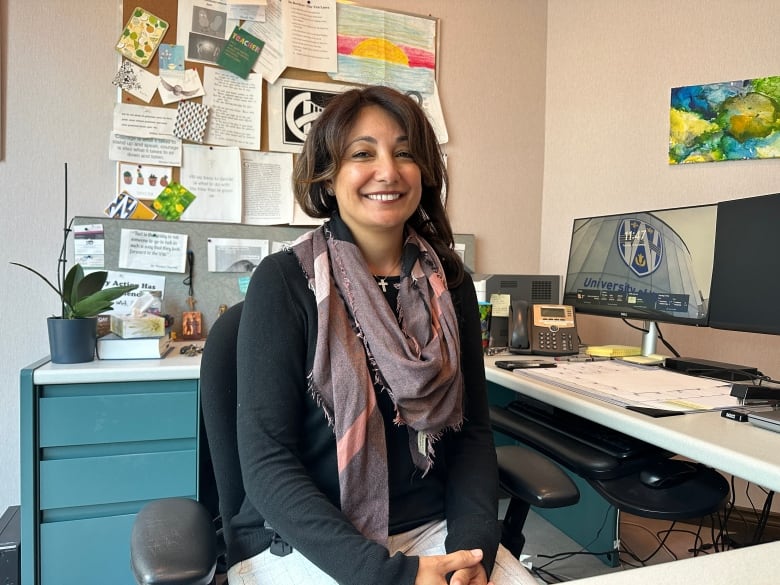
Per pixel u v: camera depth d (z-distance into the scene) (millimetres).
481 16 2270
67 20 1769
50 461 1289
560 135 2340
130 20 1814
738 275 1266
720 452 802
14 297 1766
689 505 992
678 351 2035
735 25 1937
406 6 2154
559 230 2355
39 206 1773
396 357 861
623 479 1075
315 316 879
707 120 1978
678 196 2047
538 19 2352
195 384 1396
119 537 1341
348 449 831
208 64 1898
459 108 2258
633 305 1615
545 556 1860
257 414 818
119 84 1810
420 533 906
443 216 1098
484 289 1913
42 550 1296
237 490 900
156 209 1863
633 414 990
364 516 835
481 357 1070
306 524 744
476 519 842
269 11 1963
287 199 2010
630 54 2143
